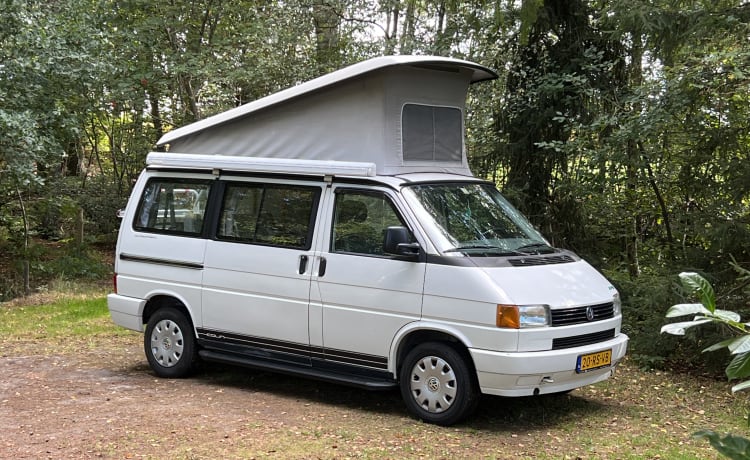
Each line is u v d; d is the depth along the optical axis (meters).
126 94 14.60
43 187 14.81
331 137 6.94
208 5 15.16
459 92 7.35
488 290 5.59
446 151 7.24
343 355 6.36
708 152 8.45
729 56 7.51
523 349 5.52
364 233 6.31
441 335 5.94
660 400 6.89
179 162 7.52
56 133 12.86
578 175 9.92
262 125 7.36
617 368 8.14
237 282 6.93
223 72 14.88
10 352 8.89
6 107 11.64
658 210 10.09
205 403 6.53
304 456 5.04
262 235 6.88
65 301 12.95
